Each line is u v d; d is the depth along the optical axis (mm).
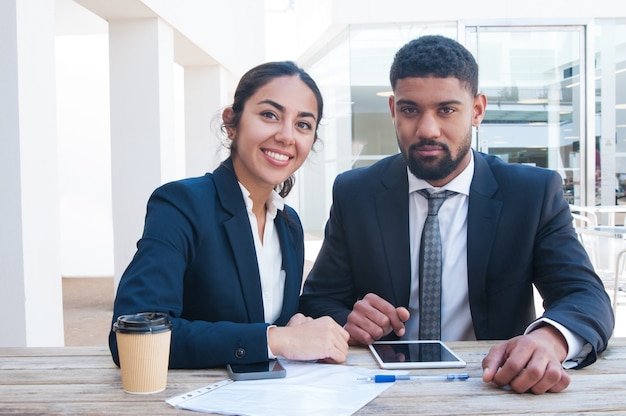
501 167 1771
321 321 1353
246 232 1491
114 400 1056
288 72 1522
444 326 1725
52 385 1143
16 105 2674
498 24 7703
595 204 7805
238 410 990
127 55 4488
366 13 7762
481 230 1682
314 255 8391
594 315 1336
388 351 1381
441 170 1631
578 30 7707
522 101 7793
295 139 1516
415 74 1570
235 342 1242
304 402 1033
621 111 7770
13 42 2662
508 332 1688
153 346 1084
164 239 1354
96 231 8602
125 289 1271
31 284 2756
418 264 1757
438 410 1009
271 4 11141
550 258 1632
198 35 5621
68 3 5176
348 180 1891
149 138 4504
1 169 2688
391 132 8039
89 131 8523
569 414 997
